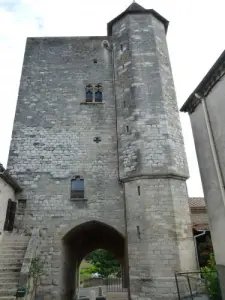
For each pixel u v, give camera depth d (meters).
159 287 11.20
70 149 15.62
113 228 13.76
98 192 14.52
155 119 14.66
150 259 11.76
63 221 13.84
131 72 16.12
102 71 18.14
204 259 13.57
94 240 20.09
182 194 13.34
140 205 12.94
